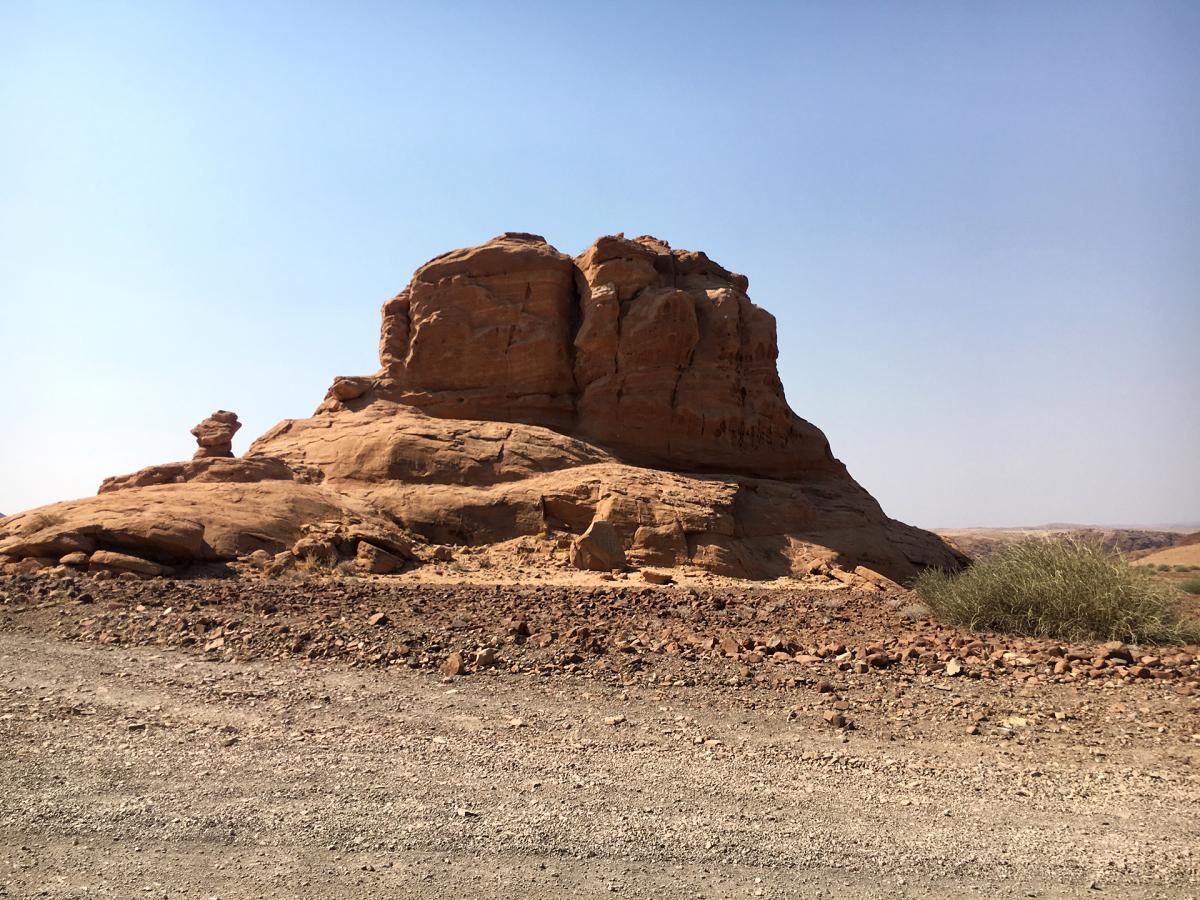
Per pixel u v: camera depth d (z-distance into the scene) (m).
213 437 28.91
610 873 4.88
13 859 4.86
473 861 4.98
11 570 17.86
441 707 8.00
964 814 5.78
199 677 8.86
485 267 32.72
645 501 26.78
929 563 30.36
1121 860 5.15
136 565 17.86
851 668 9.94
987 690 9.08
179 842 5.11
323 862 4.92
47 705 7.70
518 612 13.07
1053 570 12.92
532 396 31.77
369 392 32.41
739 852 5.14
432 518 26.59
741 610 14.36
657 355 31.50
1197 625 12.49
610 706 8.19
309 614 12.21
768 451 32.75
